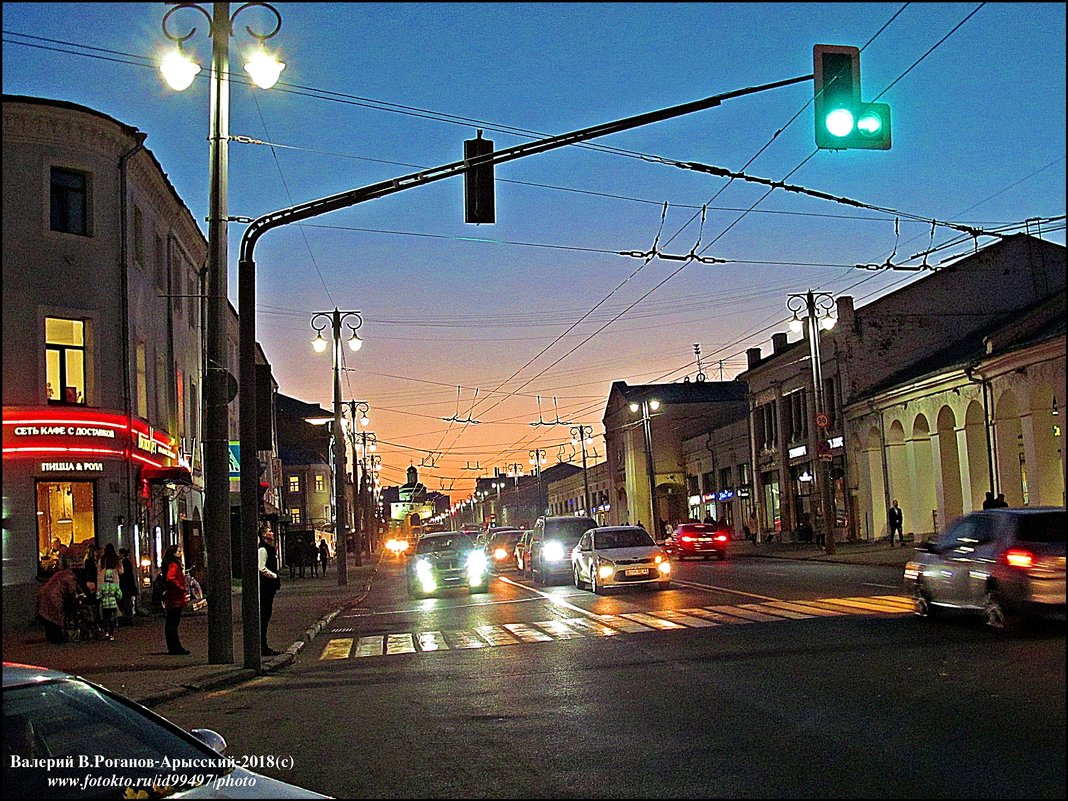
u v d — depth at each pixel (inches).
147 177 1114.1
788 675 441.4
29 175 962.7
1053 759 270.2
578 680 471.2
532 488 5275.6
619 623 730.2
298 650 711.7
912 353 1834.4
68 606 807.1
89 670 604.4
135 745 211.3
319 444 3545.8
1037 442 1160.8
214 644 618.5
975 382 1318.9
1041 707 338.3
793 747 304.3
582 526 1312.7
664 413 3090.6
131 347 1042.7
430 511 5004.9
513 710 404.2
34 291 955.3
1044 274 1843.0
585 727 358.3
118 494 992.2
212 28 617.6
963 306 1839.3
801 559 1521.9
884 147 465.4
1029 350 1137.4
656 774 283.9
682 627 673.0
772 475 2283.5
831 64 465.1
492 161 536.7
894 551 1459.2
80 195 1000.2
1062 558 519.2
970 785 250.5
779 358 2160.4
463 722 386.3
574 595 1047.6
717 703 386.3
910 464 1582.2
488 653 608.4
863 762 280.5
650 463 2194.9
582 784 278.8
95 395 987.3
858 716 343.9
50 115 967.0
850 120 461.1
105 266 1007.6
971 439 1386.6
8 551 910.4
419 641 716.0
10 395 936.3
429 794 279.9
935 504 1525.6
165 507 1196.5
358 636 797.9
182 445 1290.6
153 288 1154.7
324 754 343.6
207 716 451.5
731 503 2613.2
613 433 3447.3
